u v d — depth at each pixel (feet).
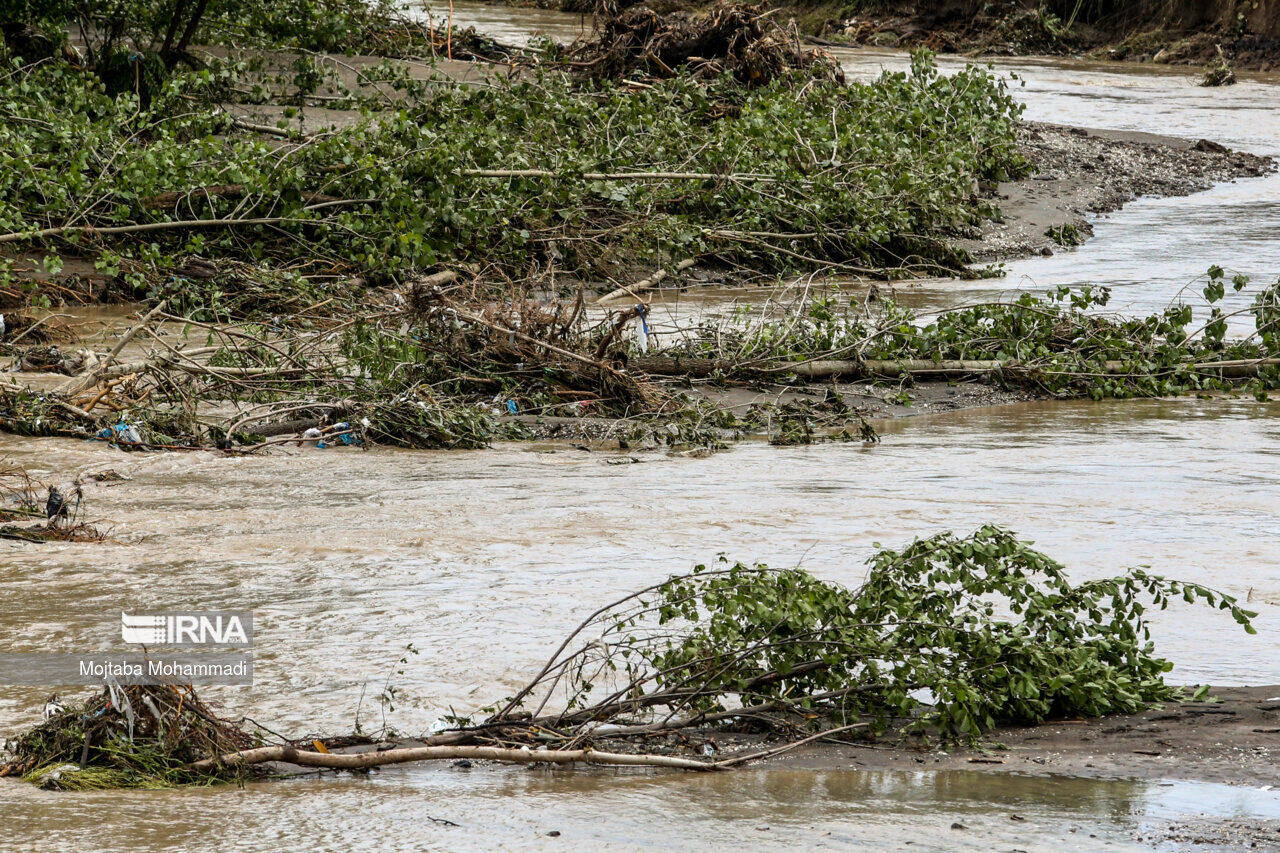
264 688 42.09
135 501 66.33
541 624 48.26
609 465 76.38
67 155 125.80
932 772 35.91
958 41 391.04
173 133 135.64
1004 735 39.70
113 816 31.12
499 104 156.04
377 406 83.35
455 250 130.21
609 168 140.97
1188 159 225.35
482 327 93.20
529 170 132.87
